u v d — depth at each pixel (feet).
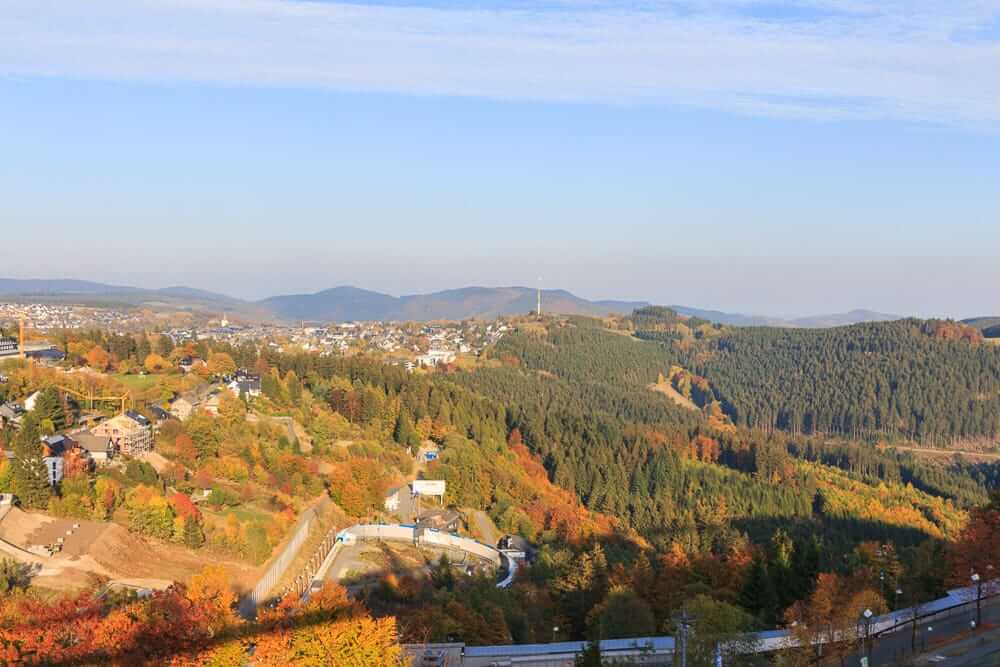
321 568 497.46
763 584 408.26
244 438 652.89
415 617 376.07
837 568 482.28
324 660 285.43
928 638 310.65
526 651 348.38
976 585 330.75
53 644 269.44
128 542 428.15
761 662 296.92
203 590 314.76
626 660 328.70
